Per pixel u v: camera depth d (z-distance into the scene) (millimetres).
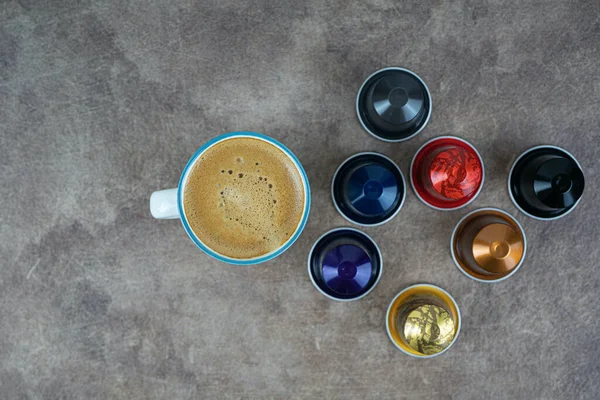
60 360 387
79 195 386
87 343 387
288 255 386
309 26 388
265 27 388
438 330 362
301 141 386
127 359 387
